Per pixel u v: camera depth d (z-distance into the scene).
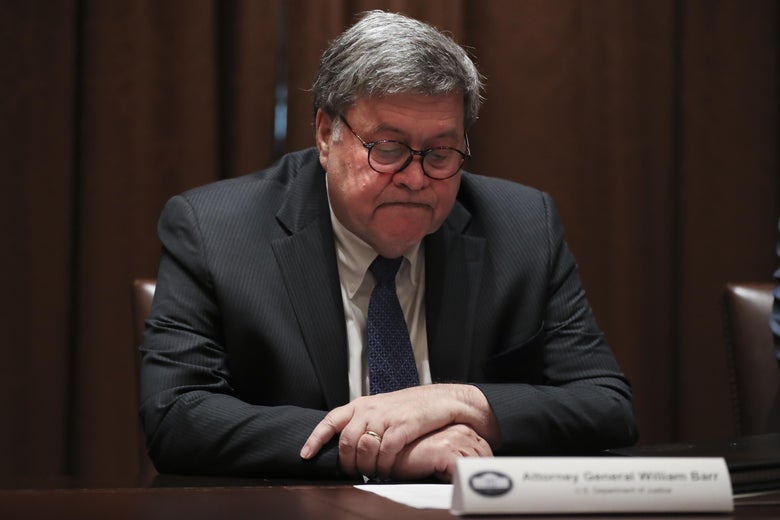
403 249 2.51
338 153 2.45
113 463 4.05
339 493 1.71
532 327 2.71
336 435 2.15
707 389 4.57
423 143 2.38
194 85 4.09
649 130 4.52
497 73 4.40
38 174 4.00
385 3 4.25
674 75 4.56
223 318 2.52
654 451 2.00
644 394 4.47
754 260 4.60
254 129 4.15
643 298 4.48
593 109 4.45
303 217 2.66
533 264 2.77
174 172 4.11
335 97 2.42
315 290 2.58
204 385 2.41
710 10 4.58
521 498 1.41
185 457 2.26
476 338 2.68
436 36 2.40
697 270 4.57
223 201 2.68
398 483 2.11
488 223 2.83
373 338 2.56
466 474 1.41
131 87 4.07
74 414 4.07
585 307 2.81
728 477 1.48
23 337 4.00
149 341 2.51
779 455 1.85
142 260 4.09
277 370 2.51
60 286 4.02
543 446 2.27
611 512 1.44
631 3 4.48
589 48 4.45
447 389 2.24
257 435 2.19
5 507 1.53
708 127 4.58
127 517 1.43
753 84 4.59
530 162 4.40
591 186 4.45
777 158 4.61
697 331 4.57
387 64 2.32
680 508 1.45
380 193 2.39
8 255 3.99
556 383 2.69
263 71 4.15
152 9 4.09
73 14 4.02
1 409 3.98
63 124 4.02
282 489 1.77
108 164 4.07
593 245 4.45
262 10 4.15
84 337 4.06
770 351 3.20
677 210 4.58
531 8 4.41
